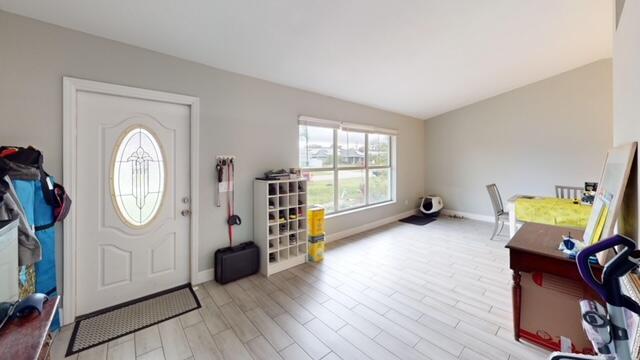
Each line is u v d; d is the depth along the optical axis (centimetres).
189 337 192
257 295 250
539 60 383
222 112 284
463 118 562
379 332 197
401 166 558
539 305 175
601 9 267
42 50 190
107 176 222
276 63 285
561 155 452
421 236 436
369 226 481
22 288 161
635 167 132
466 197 565
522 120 487
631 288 97
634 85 125
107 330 198
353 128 441
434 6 229
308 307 230
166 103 251
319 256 334
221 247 288
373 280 281
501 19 266
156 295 248
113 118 224
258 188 303
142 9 188
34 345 87
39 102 190
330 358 172
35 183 172
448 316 216
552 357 96
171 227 258
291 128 350
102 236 222
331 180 425
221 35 227
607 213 150
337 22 229
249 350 179
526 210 338
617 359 77
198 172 267
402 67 337
